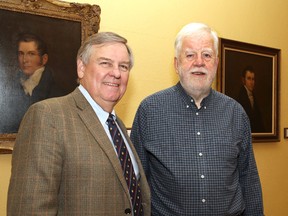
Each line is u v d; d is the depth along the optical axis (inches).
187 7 105.9
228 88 113.9
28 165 43.4
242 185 76.1
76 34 80.4
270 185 129.0
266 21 128.6
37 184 42.7
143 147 72.3
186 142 68.3
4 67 70.9
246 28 122.3
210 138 68.8
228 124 71.3
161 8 99.7
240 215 74.5
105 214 47.6
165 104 71.9
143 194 57.9
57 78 77.7
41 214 42.1
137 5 94.3
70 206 45.9
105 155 49.3
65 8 78.5
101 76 53.3
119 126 61.0
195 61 68.1
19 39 72.6
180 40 70.8
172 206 66.8
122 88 56.2
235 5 119.2
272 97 128.3
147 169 73.1
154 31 98.0
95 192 47.0
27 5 73.1
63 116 48.4
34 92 74.5
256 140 121.8
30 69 74.0
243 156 74.7
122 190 50.1
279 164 132.3
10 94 71.6
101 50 53.5
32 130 45.3
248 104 120.0
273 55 128.6
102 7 87.5
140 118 73.1
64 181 46.3
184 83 69.6
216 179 66.8
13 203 42.6
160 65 99.6
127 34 92.4
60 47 78.1
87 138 48.9
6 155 73.8
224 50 113.0
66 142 46.6
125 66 55.9
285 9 134.2
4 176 73.6
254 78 122.1
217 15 113.9
